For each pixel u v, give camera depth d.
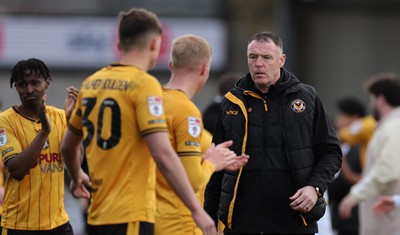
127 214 17.52
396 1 48.41
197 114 19.44
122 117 17.59
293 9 48.12
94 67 58.19
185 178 17.45
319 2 48.19
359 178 35.06
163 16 58.34
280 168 20.61
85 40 58.16
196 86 20.19
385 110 29.50
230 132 20.91
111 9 58.16
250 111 20.89
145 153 17.78
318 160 20.91
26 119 21.84
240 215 20.81
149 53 18.03
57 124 21.95
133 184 17.64
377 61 48.69
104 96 17.78
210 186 21.70
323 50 48.31
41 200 21.58
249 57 20.72
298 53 48.09
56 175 21.81
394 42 48.66
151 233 17.80
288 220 20.62
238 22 60.50
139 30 17.86
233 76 29.47
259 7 61.75
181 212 20.05
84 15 58.03
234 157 19.16
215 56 59.16
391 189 28.58
